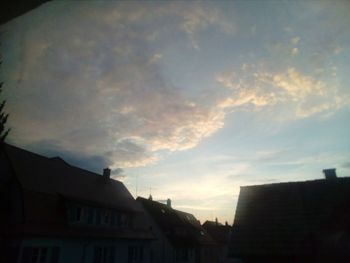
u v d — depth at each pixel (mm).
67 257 14461
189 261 27703
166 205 34156
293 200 11859
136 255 20719
